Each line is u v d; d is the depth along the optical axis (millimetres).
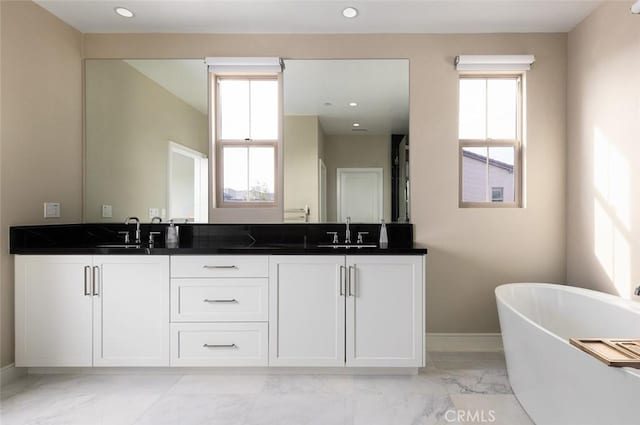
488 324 2797
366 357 2271
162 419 1840
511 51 2768
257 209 2818
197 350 2279
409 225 2789
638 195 2111
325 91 2799
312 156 2805
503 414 1879
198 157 2822
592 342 1441
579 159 2621
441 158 2791
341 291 2268
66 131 2662
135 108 2828
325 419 1833
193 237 2824
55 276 2260
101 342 2268
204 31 2779
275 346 2275
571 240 2721
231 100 2828
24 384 2211
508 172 2838
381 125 2793
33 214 2389
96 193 2838
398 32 2771
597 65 2430
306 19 2594
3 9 2162
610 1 2305
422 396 2064
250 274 2275
